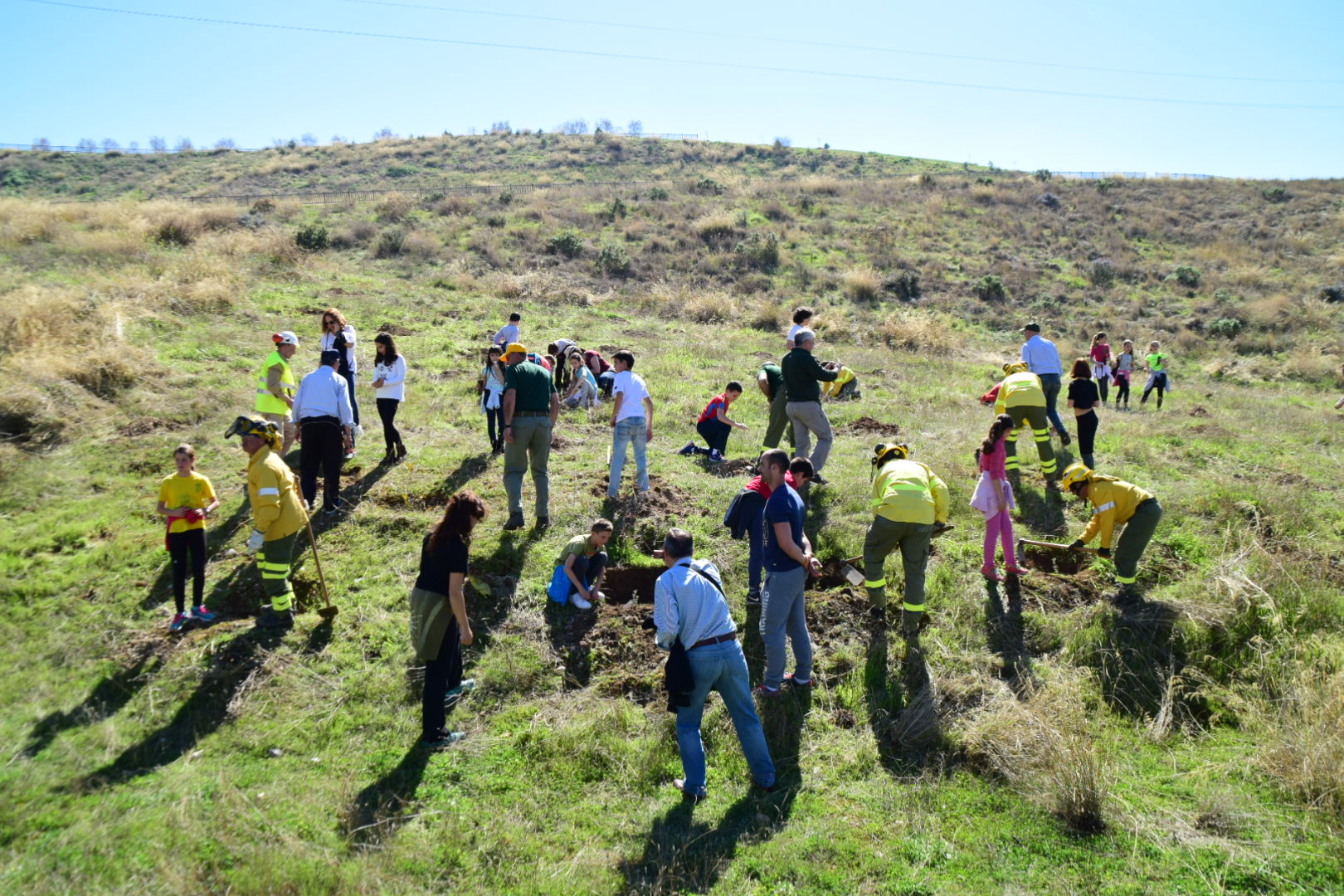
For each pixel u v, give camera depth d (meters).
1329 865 4.46
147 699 5.21
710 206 32.97
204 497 5.77
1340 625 6.68
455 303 17.09
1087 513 8.34
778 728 5.49
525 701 5.63
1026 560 7.58
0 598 6.03
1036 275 27.69
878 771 5.27
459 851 4.37
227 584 6.38
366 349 12.84
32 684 5.27
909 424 11.27
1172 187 43.56
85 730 4.92
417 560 6.91
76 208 19.95
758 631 6.32
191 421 9.13
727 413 10.59
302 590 6.38
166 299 12.63
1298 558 7.73
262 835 4.29
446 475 8.41
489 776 4.96
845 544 7.40
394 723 5.28
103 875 3.95
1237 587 6.78
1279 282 27.98
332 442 7.32
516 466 7.23
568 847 4.51
